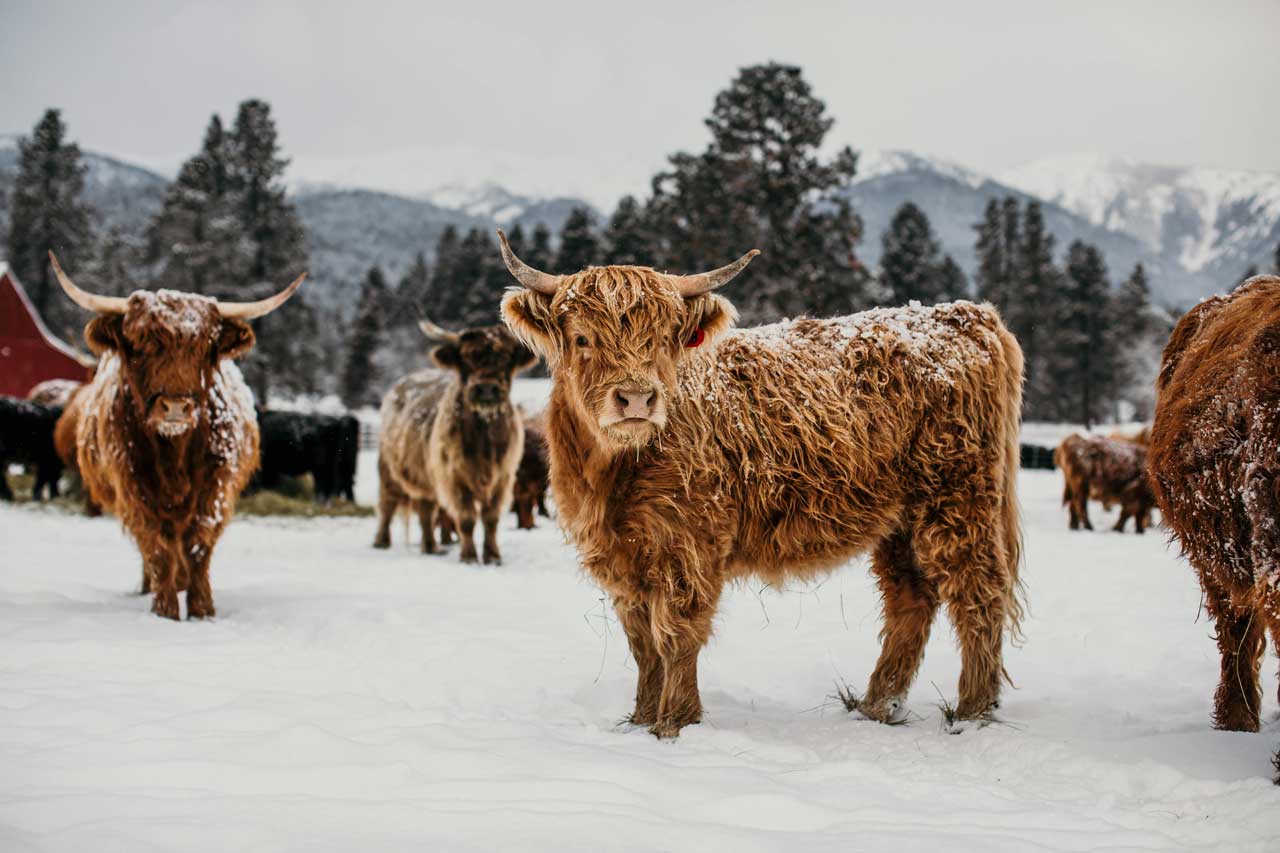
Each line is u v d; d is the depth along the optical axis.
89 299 7.30
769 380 5.06
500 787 3.57
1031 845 3.17
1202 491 4.48
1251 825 3.37
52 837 2.93
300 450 20.16
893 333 5.30
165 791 3.39
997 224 78.62
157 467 7.34
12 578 9.05
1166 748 4.30
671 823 3.26
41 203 72.12
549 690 5.58
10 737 4.01
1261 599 4.08
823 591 9.40
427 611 8.10
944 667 6.33
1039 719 5.02
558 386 4.98
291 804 3.29
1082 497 18.81
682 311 4.72
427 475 12.88
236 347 7.67
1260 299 4.69
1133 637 7.28
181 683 5.12
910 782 3.88
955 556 5.11
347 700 4.88
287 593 9.05
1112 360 65.88
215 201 56.72
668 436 4.77
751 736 4.65
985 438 5.20
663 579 4.77
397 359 73.56
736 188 42.97
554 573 11.14
